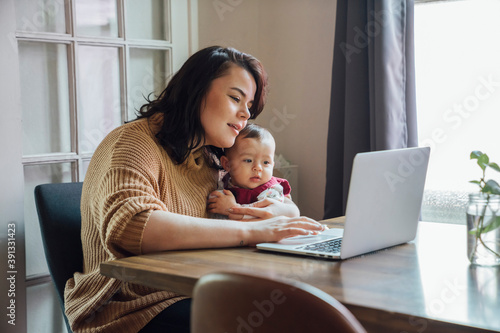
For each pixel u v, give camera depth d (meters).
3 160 1.97
